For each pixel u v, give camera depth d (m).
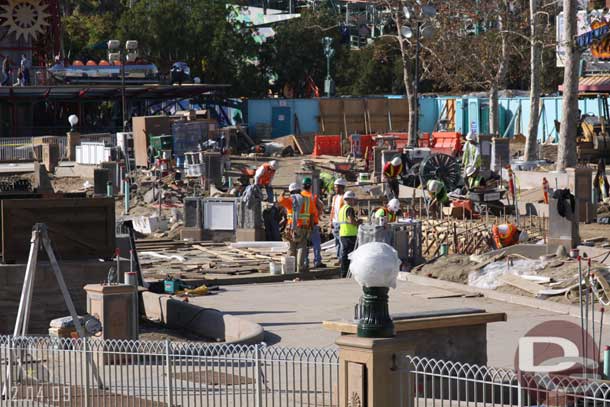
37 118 198.38
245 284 61.56
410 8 149.88
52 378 33.38
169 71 199.50
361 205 95.88
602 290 48.03
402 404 23.84
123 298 39.28
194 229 85.31
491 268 55.59
